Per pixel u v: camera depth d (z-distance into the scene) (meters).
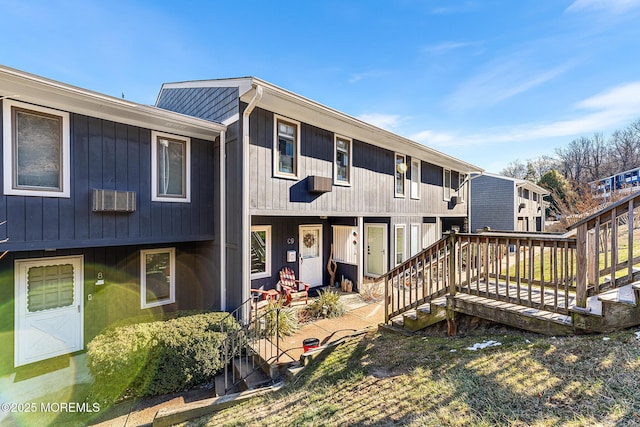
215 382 4.90
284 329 5.93
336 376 3.99
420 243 11.71
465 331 4.52
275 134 6.74
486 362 3.29
